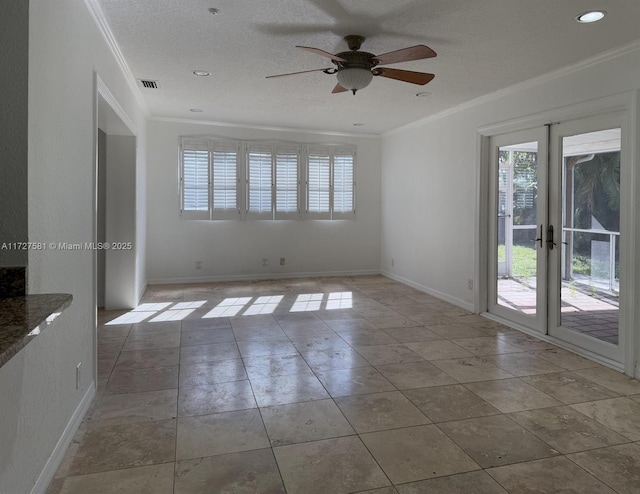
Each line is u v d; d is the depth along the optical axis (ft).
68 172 7.57
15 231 5.77
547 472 6.86
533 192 14.07
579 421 8.46
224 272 23.13
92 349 9.27
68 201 7.57
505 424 8.35
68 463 7.00
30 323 4.34
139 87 15.56
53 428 6.78
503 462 7.13
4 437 5.03
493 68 12.73
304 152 24.03
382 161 25.39
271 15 9.68
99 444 7.57
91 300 9.20
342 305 18.10
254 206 23.30
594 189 12.01
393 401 9.30
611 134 11.46
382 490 6.41
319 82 14.75
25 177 5.77
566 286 13.05
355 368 11.16
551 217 13.46
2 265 5.75
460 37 10.64
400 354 12.22
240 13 9.60
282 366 11.28
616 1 8.75
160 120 21.45
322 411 8.84
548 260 13.60
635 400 9.39
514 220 15.05
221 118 21.11
